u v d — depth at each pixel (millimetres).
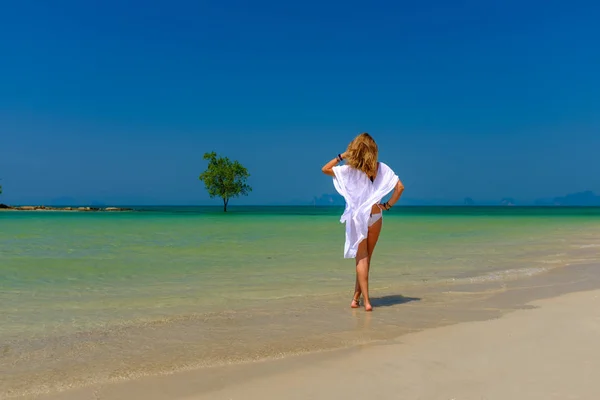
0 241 12219
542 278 6664
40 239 12906
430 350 3262
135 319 4352
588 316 4227
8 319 4359
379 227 4977
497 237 14422
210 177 68438
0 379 2822
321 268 7660
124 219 29531
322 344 3486
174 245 11406
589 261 8562
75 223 22875
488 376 2715
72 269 7422
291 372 2881
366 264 4789
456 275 6996
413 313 4535
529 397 2404
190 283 6297
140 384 2725
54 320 4320
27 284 6160
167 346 3492
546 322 4008
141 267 7668
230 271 7301
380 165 4988
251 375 2842
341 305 4969
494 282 6363
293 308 4820
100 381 2779
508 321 4090
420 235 15297
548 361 2955
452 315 4410
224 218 32625
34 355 3291
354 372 2850
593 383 2580
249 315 4492
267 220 29141
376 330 3887
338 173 4898
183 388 2650
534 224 23906
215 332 3885
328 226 21047
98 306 4914
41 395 2580
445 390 2521
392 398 2436
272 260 8617
